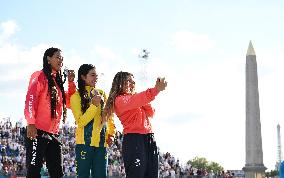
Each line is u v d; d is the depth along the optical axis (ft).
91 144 23.39
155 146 20.72
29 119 19.79
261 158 93.61
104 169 23.81
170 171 138.51
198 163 513.04
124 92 20.97
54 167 21.15
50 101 20.93
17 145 118.52
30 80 20.79
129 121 20.24
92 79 23.90
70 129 139.85
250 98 95.14
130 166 19.92
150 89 19.22
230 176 141.18
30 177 20.22
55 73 21.83
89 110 22.76
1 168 103.24
